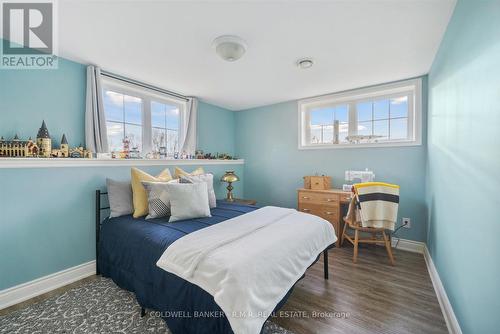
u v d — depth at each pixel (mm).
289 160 3830
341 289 1947
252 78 2742
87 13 1519
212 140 3992
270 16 1576
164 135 3244
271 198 4055
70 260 2090
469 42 1238
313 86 3041
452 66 1572
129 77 2674
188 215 2041
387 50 2068
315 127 3639
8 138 1812
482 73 1067
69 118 2188
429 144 2512
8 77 1824
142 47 1983
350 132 3326
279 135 3924
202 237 1524
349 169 3283
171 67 2404
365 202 2434
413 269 2318
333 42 1926
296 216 2105
